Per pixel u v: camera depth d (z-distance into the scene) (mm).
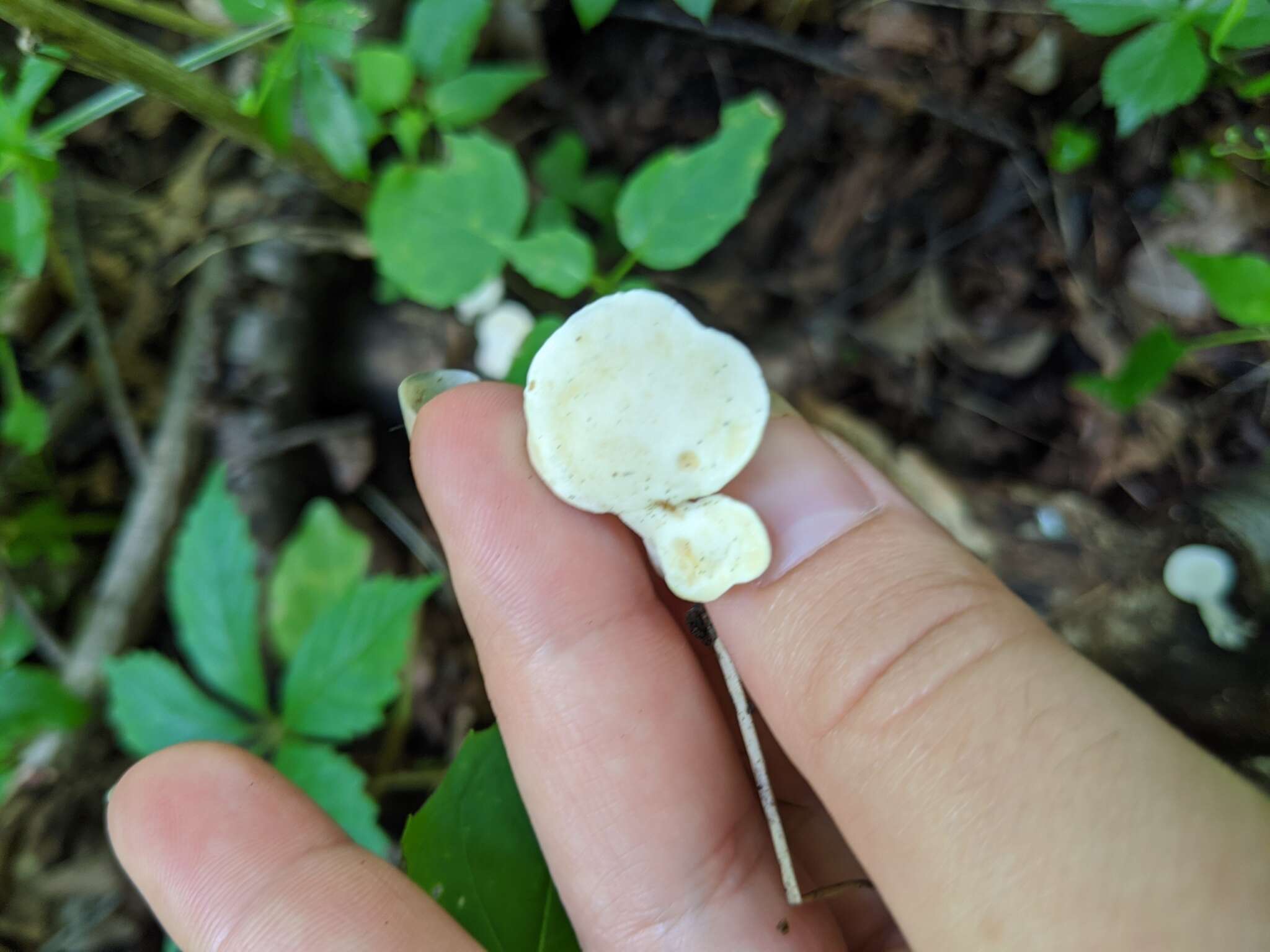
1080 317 131
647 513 82
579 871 84
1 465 131
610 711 84
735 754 88
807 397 138
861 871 89
